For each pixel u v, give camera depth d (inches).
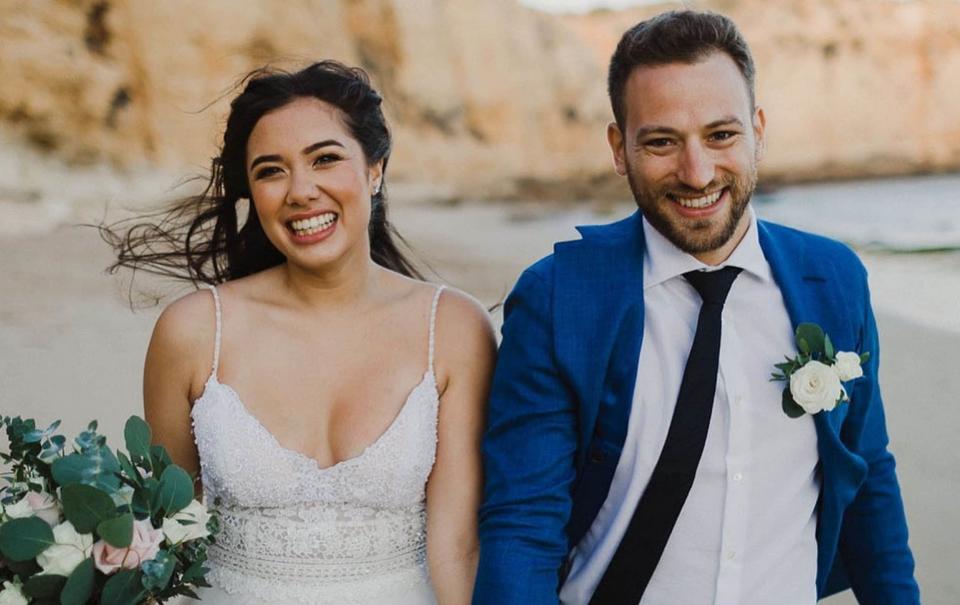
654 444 86.5
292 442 97.3
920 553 207.2
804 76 1203.9
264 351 99.5
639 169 85.5
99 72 719.1
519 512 86.8
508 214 868.0
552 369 88.1
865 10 1219.2
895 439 289.7
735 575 85.9
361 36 971.9
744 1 1239.5
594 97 1066.1
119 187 682.8
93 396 315.0
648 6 1141.7
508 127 1018.7
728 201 84.8
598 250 90.4
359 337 100.3
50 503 81.0
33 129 687.1
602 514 89.3
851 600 181.2
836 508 88.5
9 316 398.9
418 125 985.5
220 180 108.9
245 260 109.0
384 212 114.0
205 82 761.6
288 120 94.7
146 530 79.8
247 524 96.3
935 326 440.5
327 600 95.0
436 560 97.4
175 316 100.5
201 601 97.6
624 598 87.7
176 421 100.8
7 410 300.4
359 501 95.9
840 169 1163.3
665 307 88.4
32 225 578.2
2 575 80.7
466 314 102.4
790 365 85.0
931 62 1202.6
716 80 83.3
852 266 91.5
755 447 87.0
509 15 1056.8
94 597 80.0
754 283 88.7
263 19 808.3
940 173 1171.3
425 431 97.8
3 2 706.2
